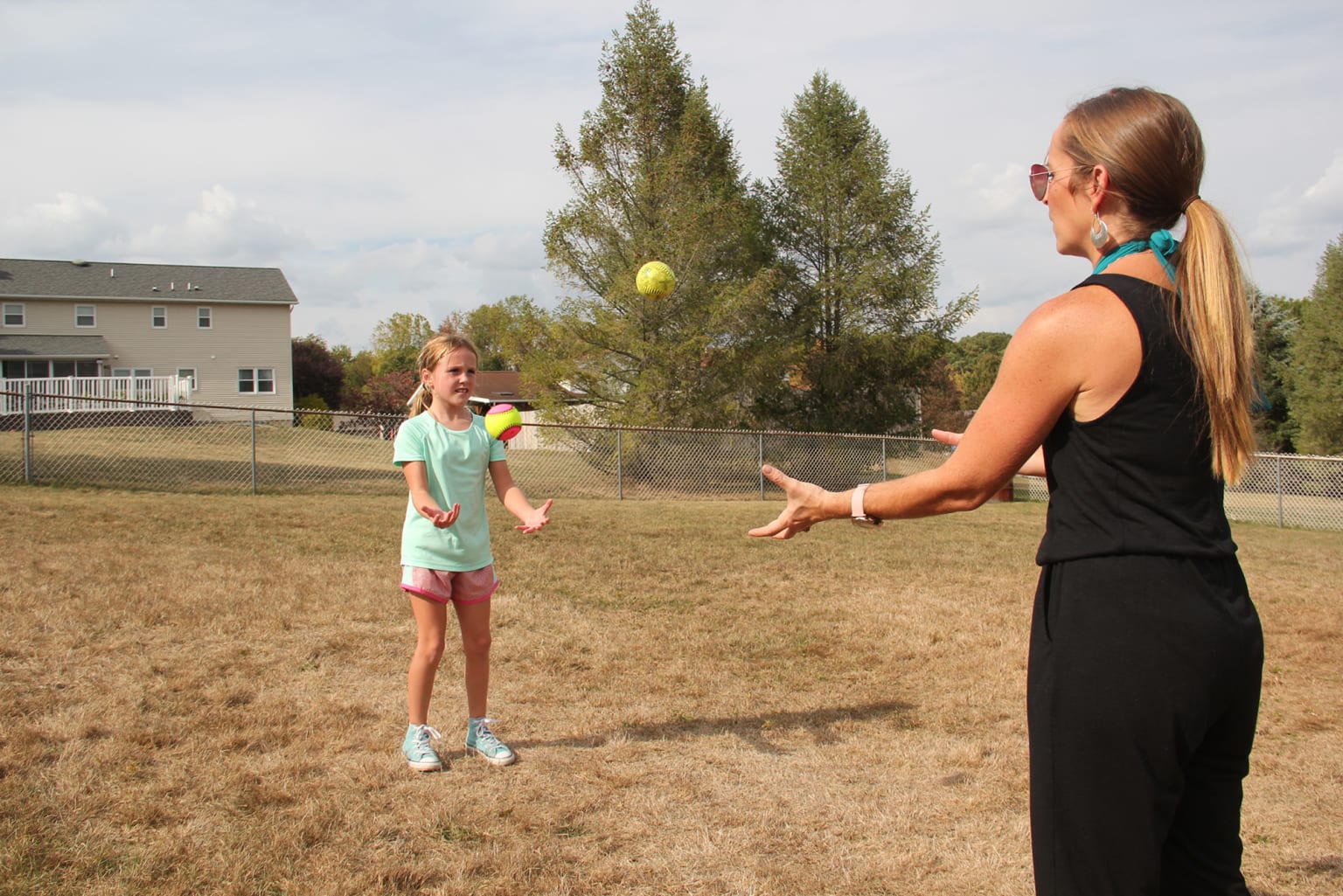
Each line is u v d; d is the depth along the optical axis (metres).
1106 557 1.38
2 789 3.12
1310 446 31.38
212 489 13.55
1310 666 5.43
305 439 25.33
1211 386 1.35
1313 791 3.51
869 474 21.92
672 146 22.34
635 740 3.94
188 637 5.19
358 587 6.66
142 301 36.88
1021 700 4.60
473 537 3.61
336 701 4.25
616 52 22.58
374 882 2.62
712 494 19.17
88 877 2.59
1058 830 1.42
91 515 9.59
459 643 5.45
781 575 8.21
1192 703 1.33
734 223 22.20
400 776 3.45
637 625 6.07
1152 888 1.38
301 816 3.05
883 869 2.80
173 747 3.61
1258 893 2.70
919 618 6.46
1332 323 30.64
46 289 35.88
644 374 20.89
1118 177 1.47
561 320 21.55
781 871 2.78
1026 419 1.43
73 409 27.25
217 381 38.25
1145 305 1.38
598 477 21.02
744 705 4.46
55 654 4.71
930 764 3.71
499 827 3.04
